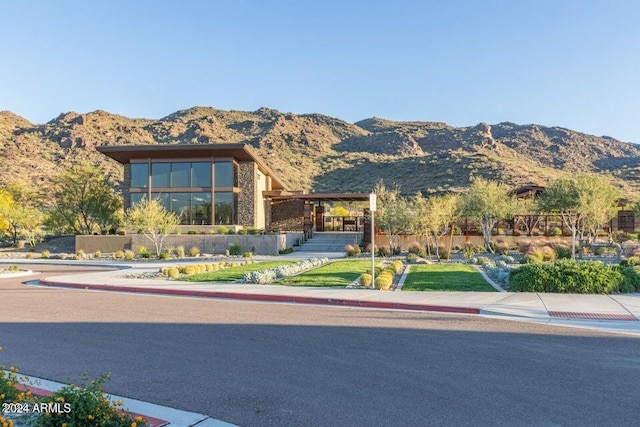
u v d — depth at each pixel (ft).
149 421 16.49
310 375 21.63
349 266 74.13
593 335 29.63
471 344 27.27
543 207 100.63
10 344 27.63
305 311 38.65
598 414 17.16
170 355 25.07
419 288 48.60
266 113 550.77
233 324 33.22
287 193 148.87
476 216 105.09
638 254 78.84
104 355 25.16
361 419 16.78
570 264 47.11
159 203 128.57
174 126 432.25
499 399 18.60
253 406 18.03
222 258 102.94
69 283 57.57
